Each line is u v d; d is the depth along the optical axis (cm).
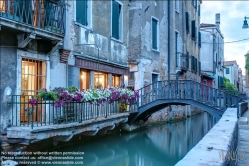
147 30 1591
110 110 1091
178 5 2058
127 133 1311
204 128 1664
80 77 1052
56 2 847
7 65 728
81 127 855
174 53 1908
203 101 1190
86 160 916
